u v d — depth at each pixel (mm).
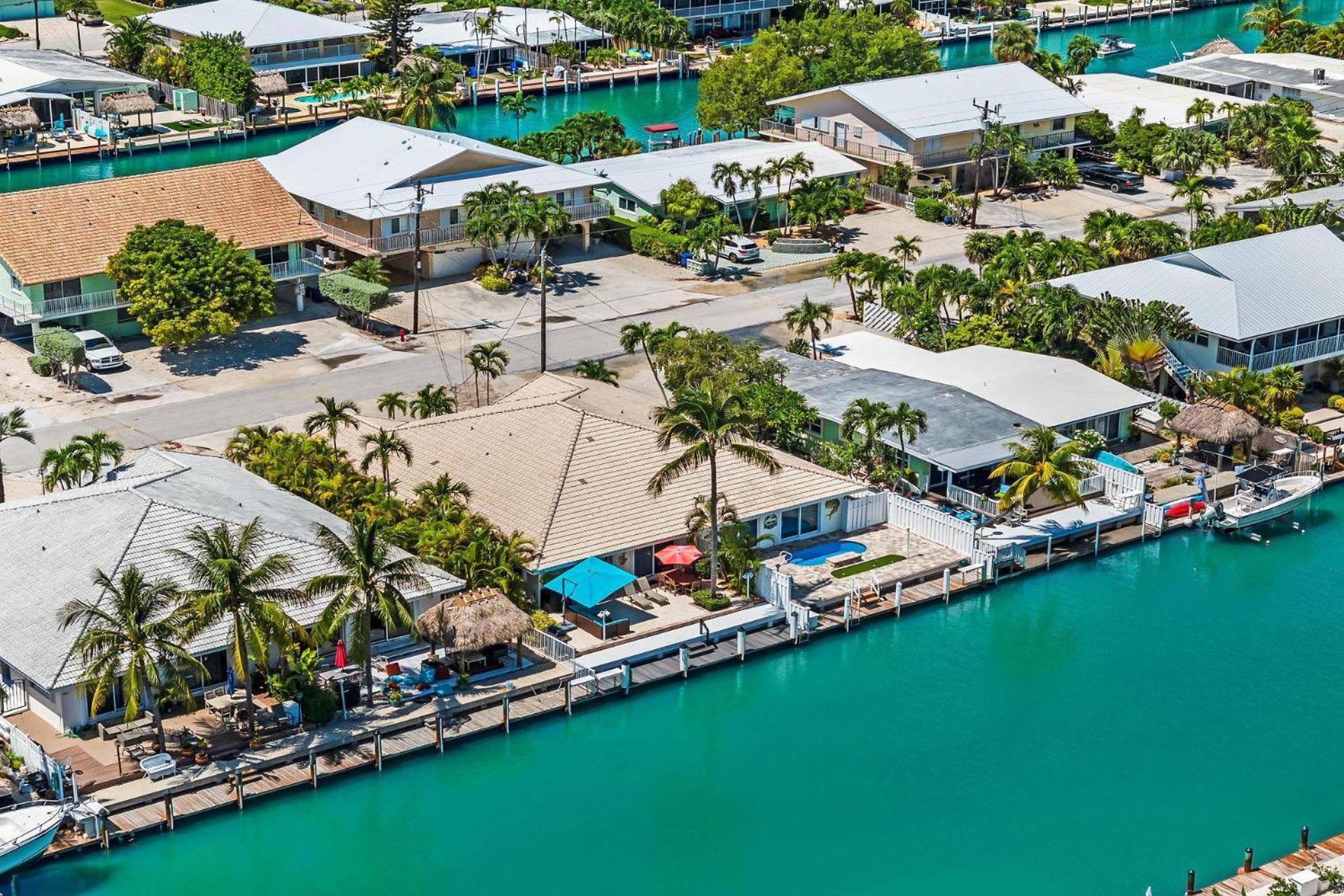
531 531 84250
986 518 93562
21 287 114375
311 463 88375
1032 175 160125
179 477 82812
